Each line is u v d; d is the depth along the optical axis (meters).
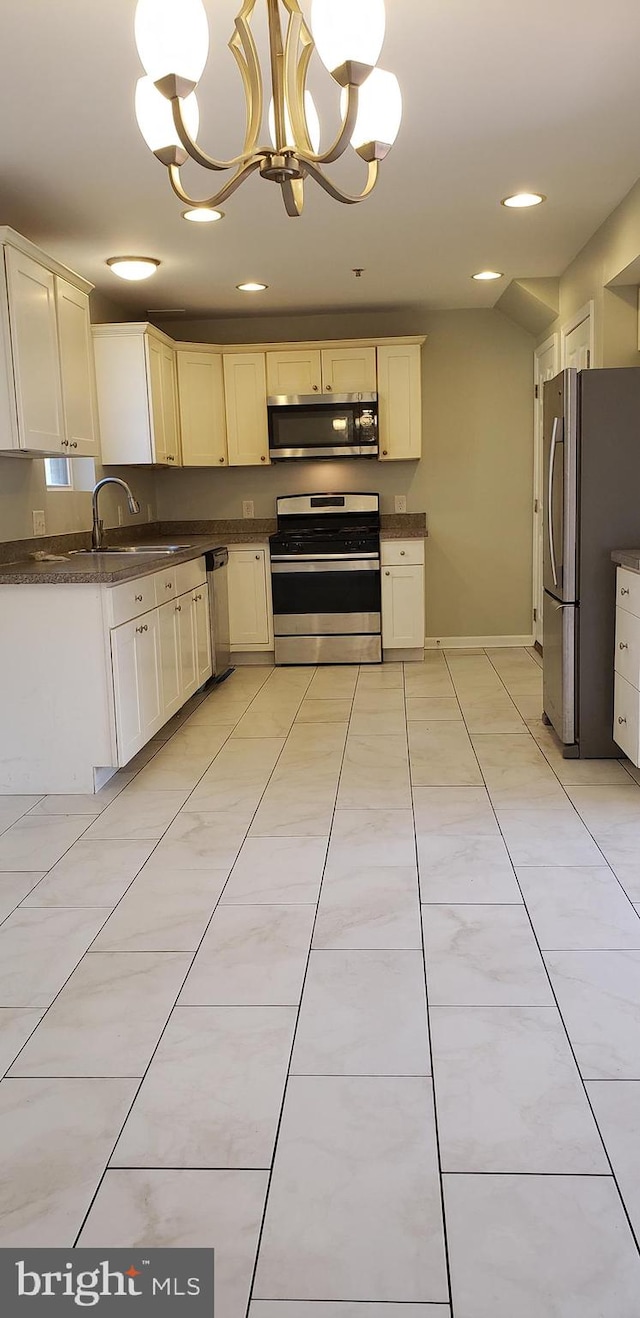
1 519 4.05
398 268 5.23
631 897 2.65
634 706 3.53
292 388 6.34
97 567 3.86
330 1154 1.66
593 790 3.59
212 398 6.33
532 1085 1.83
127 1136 1.73
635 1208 1.51
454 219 4.32
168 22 1.78
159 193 3.76
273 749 4.33
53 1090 1.87
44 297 3.79
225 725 4.81
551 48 2.68
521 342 6.46
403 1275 1.40
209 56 2.66
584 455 3.82
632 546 3.85
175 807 3.55
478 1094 1.81
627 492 3.82
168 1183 1.60
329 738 4.48
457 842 3.10
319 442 6.27
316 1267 1.42
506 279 5.61
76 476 5.38
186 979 2.27
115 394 5.48
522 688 5.42
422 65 2.77
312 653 6.34
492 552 6.70
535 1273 1.40
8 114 2.98
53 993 2.22
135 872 2.93
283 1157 1.66
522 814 3.35
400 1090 1.83
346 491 6.68
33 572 3.63
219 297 5.81
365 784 3.76
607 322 4.48
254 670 6.26
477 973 2.26
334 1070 1.90
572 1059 1.91
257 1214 1.53
